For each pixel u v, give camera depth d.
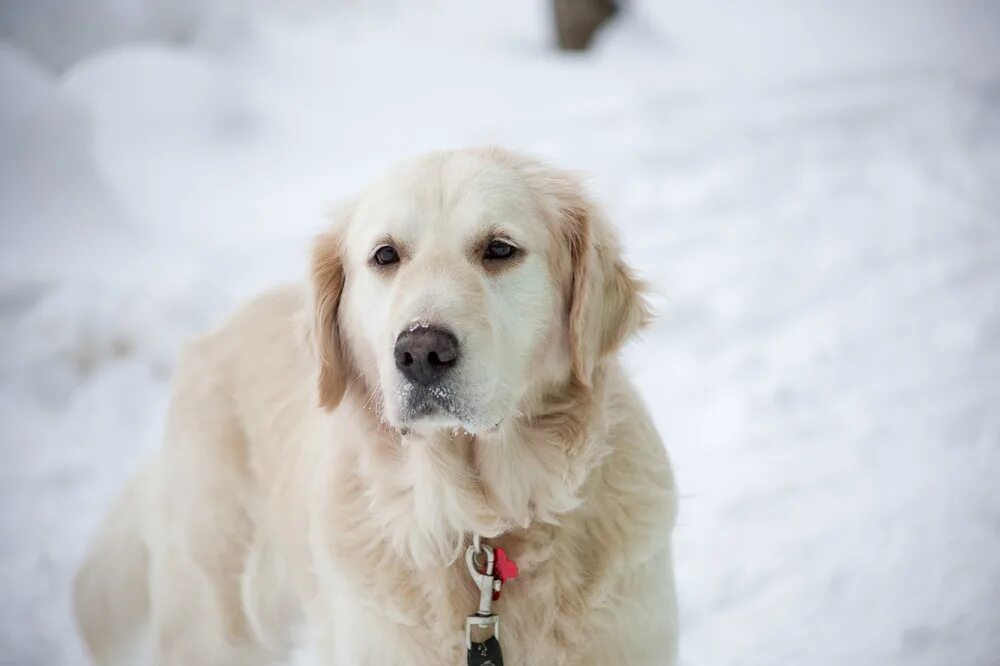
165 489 3.70
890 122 9.59
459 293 2.56
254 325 3.67
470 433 2.75
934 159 8.81
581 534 2.80
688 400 5.76
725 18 14.71
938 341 6.17
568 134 9.82
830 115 9.80
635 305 3.06
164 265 7.74
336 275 3.10
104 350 6.66
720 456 5.22
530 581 2.79
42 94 9.43
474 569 2.81
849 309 6.63
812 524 4.61
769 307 6.70
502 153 3.01
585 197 3.04
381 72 12.91
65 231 8.39
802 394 5.72
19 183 8.73
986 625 3.90
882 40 13.46
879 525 4.54
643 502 2.82
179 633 3.68
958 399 5.51
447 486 2.81
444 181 2.82
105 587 3.89
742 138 9.45
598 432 2.84
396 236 2.80
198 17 13.21
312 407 3.28
